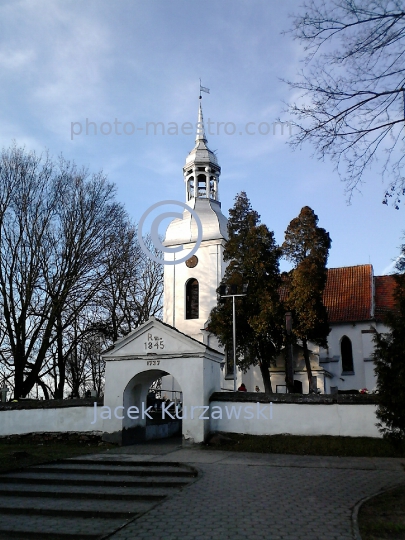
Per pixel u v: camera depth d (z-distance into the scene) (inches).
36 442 821.2
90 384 1749.5
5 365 1236.5
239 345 1321.4
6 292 1204.5
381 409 502.0
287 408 764.6
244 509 409.7
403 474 540.1
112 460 623.2
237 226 1409.9
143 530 365.4
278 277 1379.2
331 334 1573.6
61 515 434.9
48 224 1275.8
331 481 506.6
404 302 500.7
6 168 1246.9
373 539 338.0
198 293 1547.7
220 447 737.6
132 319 1631.4
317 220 1376.7
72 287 1262.3
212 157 1678.2
